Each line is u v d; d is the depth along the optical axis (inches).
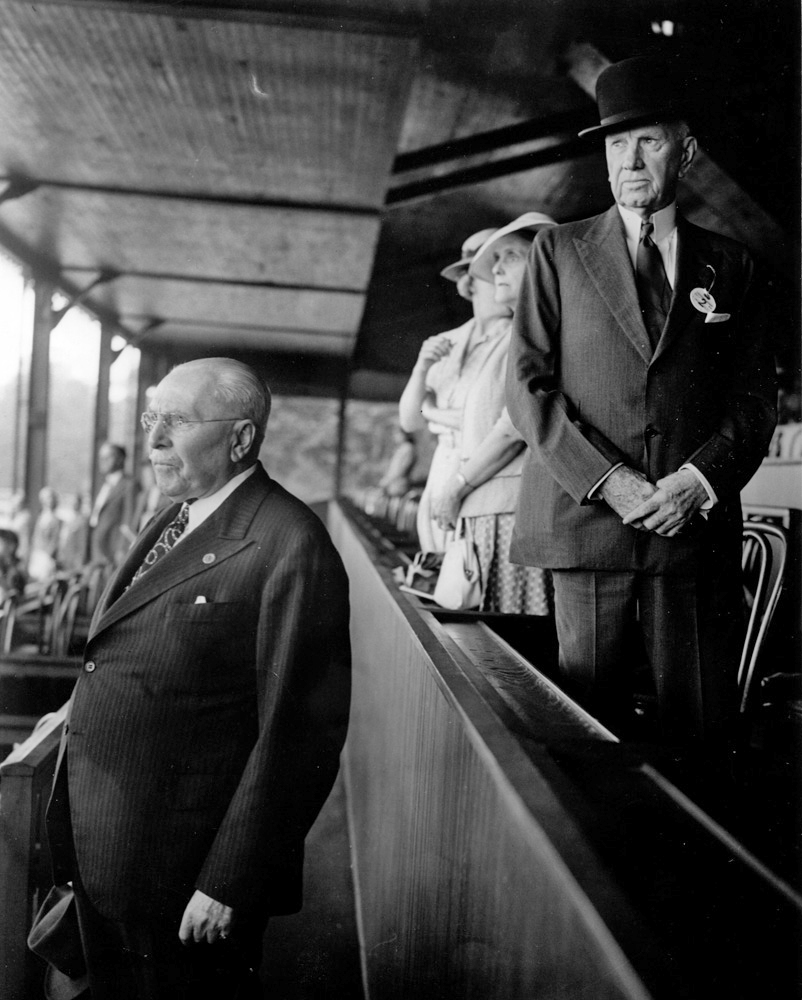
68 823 66.7
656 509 58.1
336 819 134.0
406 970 63.7
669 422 60.9
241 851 58.9
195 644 62.4
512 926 34.1
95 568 252.8
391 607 88.7
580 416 63.1
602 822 32.1
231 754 63.3
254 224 257.1
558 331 65.4
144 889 62.3
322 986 87.5
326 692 62.1
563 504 62.8
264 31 156.7
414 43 149.6
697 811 34.1
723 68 87.0
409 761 68.8
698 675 60.4
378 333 230.8
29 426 346.0
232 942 60.4
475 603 83.8
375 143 195.9
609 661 62.2
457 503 96.3
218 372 65.2
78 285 330.0
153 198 250.4
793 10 85.0
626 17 107.3
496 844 37.1
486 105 157.5
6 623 230.2
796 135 91.7
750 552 92.7
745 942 25.7
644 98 60.0
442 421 115.4
